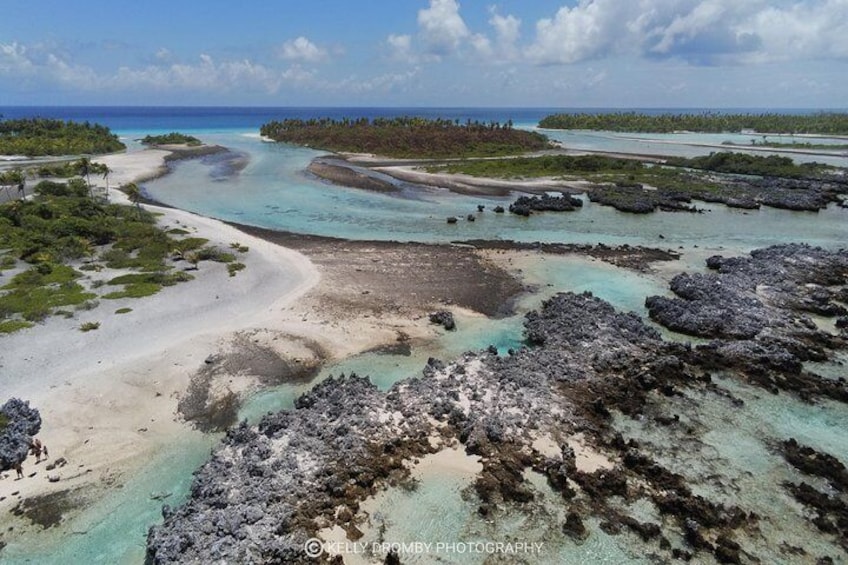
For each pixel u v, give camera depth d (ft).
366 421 91.09
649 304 143.54
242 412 98.58
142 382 104.78
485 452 87.04
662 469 83.92
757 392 105.91
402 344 123.34
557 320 130.00
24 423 89.81
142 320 128.06
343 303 142.41
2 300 131.95
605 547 71.51
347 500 77.46
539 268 174.09
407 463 85.10
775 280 158.10
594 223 233.96
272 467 80.53
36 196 233.14
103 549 70.79
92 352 113.60
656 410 99.81
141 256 170.50
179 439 91.50
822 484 82.58
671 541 72.69
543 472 83.87
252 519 72.02
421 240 204.95
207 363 112.16
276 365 113.09
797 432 94.89
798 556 70.49
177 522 71.51
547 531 73.82
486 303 146.30
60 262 163.12
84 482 81.46
